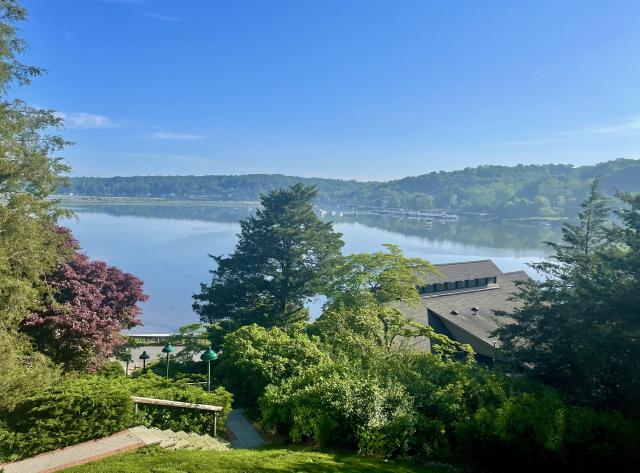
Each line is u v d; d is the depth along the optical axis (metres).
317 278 32.47
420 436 10.34
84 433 9.12
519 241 134.88
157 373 22.55
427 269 26.89
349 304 22.03
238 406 15.28
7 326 12.04
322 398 10.73
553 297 18.39
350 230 165.75
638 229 15.54
